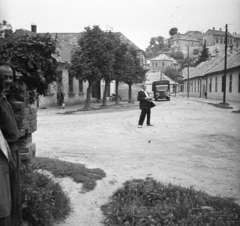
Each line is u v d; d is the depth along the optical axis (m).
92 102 39.59
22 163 5.11
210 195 4.96
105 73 26.66
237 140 10.48
